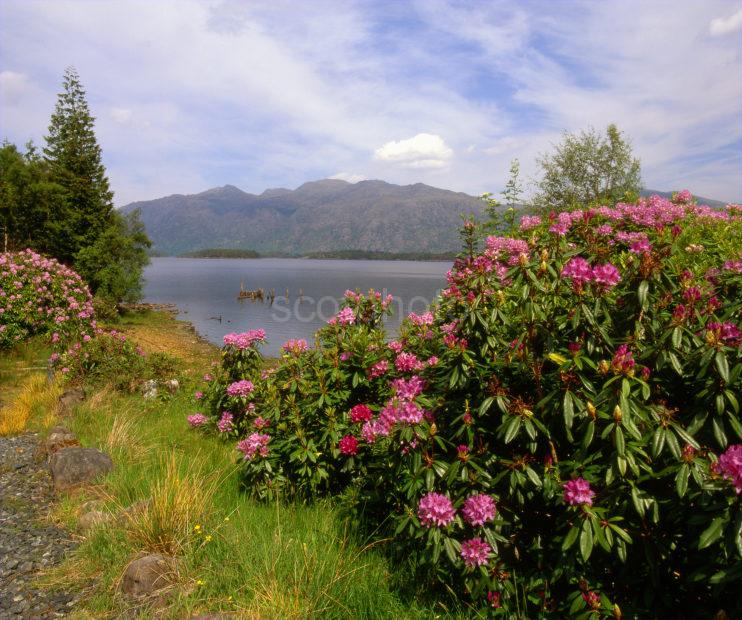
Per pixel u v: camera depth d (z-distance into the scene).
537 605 2.77
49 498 4.84
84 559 3.71
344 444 4.19
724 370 2.28
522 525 2.95
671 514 2.38
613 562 2.63
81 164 34.41
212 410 7.51
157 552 3.66
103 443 6.18
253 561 3.48
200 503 4.20
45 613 3.12
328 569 3.39
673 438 2.30
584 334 2.75
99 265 30.64
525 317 2.91
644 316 2.79
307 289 81.38
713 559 2.24
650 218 4.01
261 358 7.31
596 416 2.41
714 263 4.20
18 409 7.64
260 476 4.77
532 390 3.01
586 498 2.36
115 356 9.93
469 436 2.90
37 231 30.36
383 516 4.14
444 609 3.03
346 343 4.70
